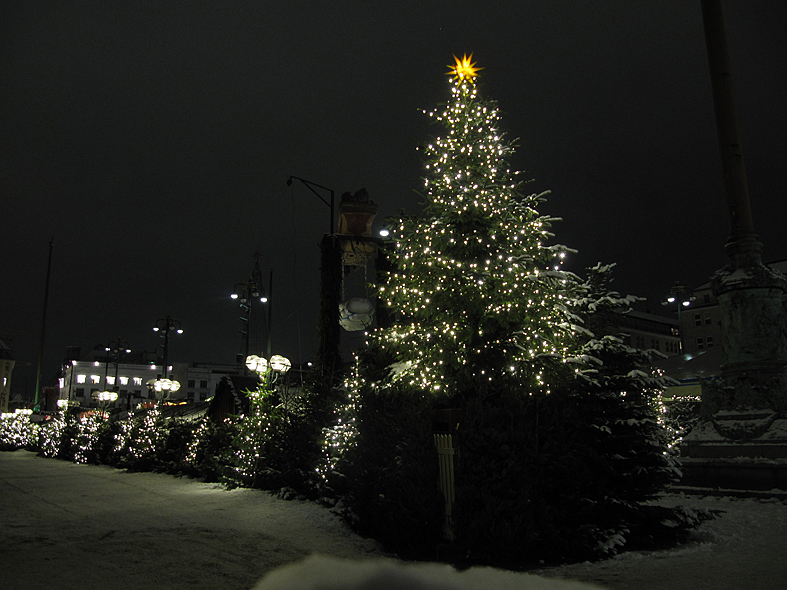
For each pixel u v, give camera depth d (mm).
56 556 7039
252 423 16031
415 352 10164
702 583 6199
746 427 12297
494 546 7863
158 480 18031
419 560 8383
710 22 13711
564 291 10008
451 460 8680
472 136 10797
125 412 30438
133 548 7703
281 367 16438
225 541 8469
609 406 9164
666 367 19047
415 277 10562
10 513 10555
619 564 7488
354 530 9883
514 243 10352
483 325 10125
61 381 97812
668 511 8656
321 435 13109
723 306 13211
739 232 13109
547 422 8562
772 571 6520
